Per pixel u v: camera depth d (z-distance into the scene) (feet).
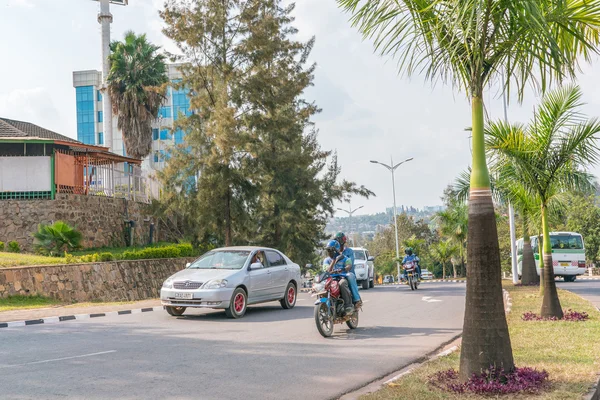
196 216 101.55
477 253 22.44
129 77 138.72
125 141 139.23
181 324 44.93
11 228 85.76
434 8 22.85
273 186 119.65
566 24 23.03
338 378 25.61
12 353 31.55
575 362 26.32
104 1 146.20
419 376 24.27
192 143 96.32
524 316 44.11
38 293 64.49
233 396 22.21
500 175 47.55
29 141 86.58
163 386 23.65
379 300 68.28
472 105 23.07
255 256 54.03
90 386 23.50
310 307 59.82
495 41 22.99
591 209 197.47
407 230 300.20
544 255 44.60
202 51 96.27
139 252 87.56
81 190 94.38
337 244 40.01
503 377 21.81
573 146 43.24
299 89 106.93
